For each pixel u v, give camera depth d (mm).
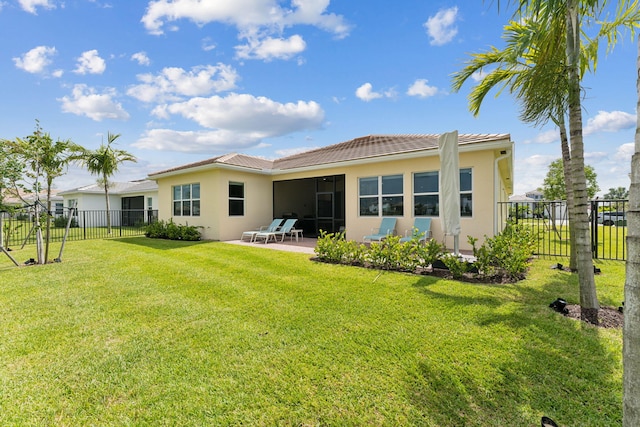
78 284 5301
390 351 2869
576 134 3771
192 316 3807
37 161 6973
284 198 14648
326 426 1978
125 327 3490
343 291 4727
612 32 5199
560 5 3596
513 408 2096
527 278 5359
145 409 2154
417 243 6219
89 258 7848
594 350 2807
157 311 3982
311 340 3121
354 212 10734
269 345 3033
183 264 6980
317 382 2426
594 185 25625
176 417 2070
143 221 21328
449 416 2031
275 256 7961
